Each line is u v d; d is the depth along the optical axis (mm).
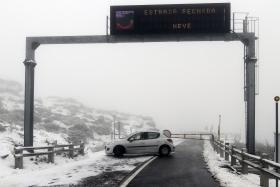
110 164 19359
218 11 21531
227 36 21516
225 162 20859
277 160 18562
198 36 21656
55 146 19719
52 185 12758
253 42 21344
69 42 22125
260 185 13008
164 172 16344
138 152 24125
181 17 21688
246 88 21547
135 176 15055
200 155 25047
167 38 21828
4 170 15820
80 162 20250
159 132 24734
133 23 21875
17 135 24250
